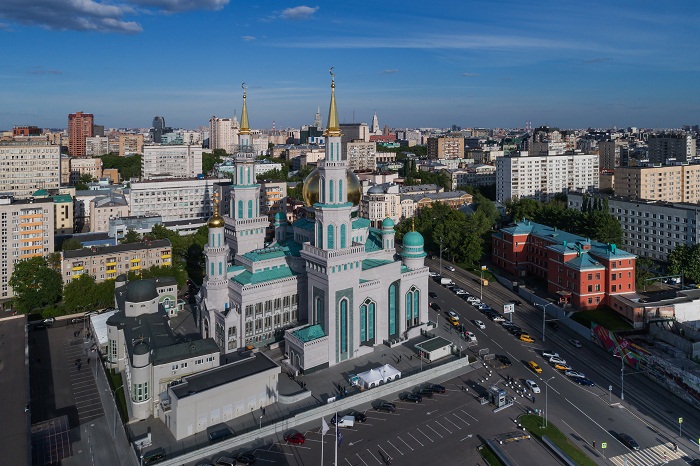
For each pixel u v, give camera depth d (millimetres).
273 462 108250
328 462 107938
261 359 132375
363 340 156500
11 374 143875
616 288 184125
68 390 138875
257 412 124375
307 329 146250
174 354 128125
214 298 155500
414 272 167500
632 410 127938
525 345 164000
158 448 111500
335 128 142125
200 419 117562
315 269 147125
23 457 105062
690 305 174375
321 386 135750
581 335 171000
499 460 107938
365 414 125938
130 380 127812
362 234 168375
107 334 152250
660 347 153000
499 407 127000
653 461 108625
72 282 189250
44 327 178500
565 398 133125
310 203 169250
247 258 158375
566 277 191250
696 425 121812
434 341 154250
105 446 114625
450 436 117062
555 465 107062
